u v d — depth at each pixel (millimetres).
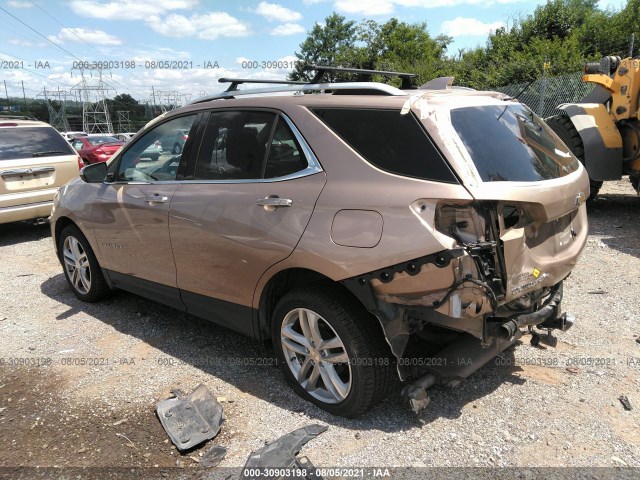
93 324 4473
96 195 4379
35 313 4781
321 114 3033
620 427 2857
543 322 3211
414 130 2676
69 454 2785
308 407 3121
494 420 2936
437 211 2500
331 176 2865
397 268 2572
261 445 2803
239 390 3344
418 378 2934
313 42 47281
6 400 3322
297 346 3139
